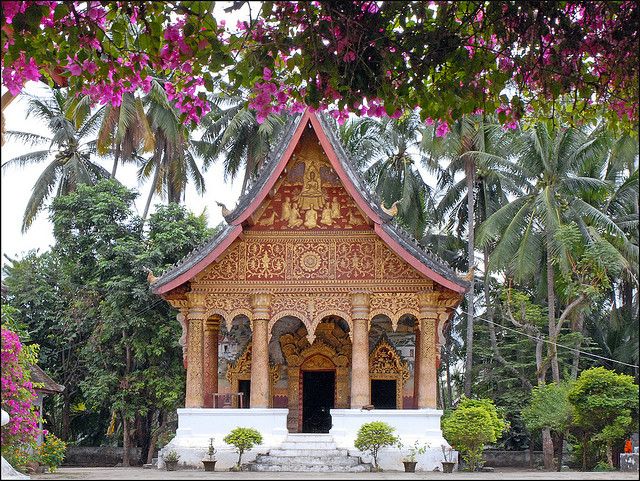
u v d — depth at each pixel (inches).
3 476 599.5
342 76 492.1
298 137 986.7
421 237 1909.4
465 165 1763.0
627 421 949.2
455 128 1601.9
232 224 990.4
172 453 955.3
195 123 549.6
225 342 1243.8
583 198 1588.3
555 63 510.0
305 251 1010.7
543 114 641.0
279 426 970.1
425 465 929.5
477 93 517.3
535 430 1440.7
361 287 997.2
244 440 928.9
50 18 498.0
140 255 1349.7
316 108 506.9
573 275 1465.3
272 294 1002.7
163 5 483.2
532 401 1310.3
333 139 1005.2
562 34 498.9
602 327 1749.5
